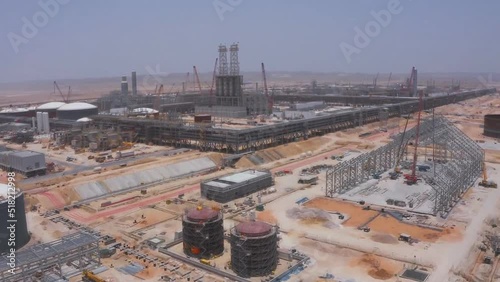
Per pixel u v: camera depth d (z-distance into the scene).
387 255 100.38
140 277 92.12
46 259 90.62
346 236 112.62
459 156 167.00
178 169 187.62
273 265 93.75
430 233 113.94
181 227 121.56
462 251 102.12
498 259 98.56
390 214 129.38
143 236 115.25
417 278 88.69
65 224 125.38
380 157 180.25
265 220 125.50
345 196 147.75
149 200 147.62
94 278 89.12
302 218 126.50
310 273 92.50
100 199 150.50
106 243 109.94
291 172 185.12
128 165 193.25
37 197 144.25
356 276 90.56
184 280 90.81
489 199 142.12
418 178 165.38
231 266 95.69
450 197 135.88
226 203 142.12
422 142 182.00
